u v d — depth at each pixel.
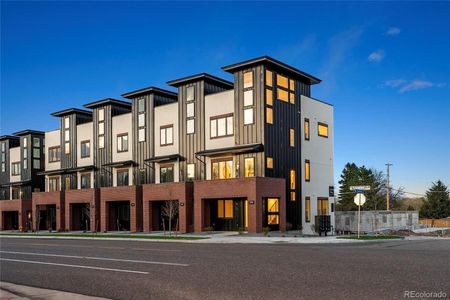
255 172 34.53
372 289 9.64
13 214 60.91
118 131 46.09
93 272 13.61
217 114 37.56
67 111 51.19
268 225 34.06
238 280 11.33
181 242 26.78
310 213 38.31
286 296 9.28
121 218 45.44
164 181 41.28
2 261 17.42
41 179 58.50
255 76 35.16
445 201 92.69
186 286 10.81
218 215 36.34
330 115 42.06
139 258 16.92
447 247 20.62
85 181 49.28
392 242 24.67
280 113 36.16
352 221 45.44
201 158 38.34
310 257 15.94
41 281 12.53
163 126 41.84
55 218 54.03
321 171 40.28
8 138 62.22
